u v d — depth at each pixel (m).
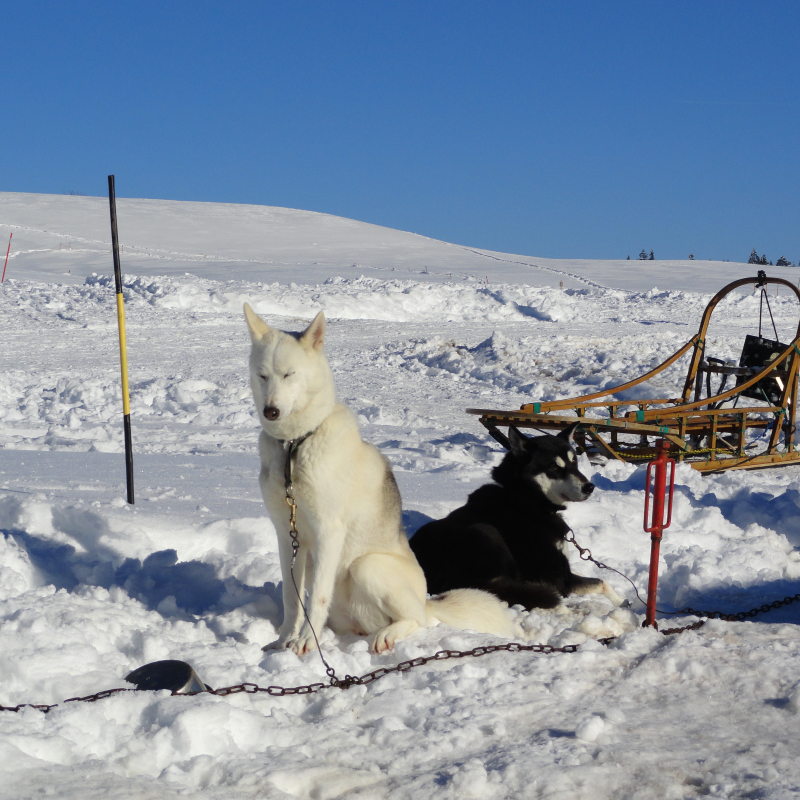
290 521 4.27
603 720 3.17
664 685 3.62
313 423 4.12
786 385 10.12
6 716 2.89
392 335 20.86
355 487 4.27
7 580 4.58
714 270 46.16
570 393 14.65
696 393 10.91
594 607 5.16
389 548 4.42
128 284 25.23
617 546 6.51
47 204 68.31
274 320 22.58
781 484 9.02
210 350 18.14
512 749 2.95
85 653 3.57
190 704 3.04
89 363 16.27
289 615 4.33
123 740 2.88
